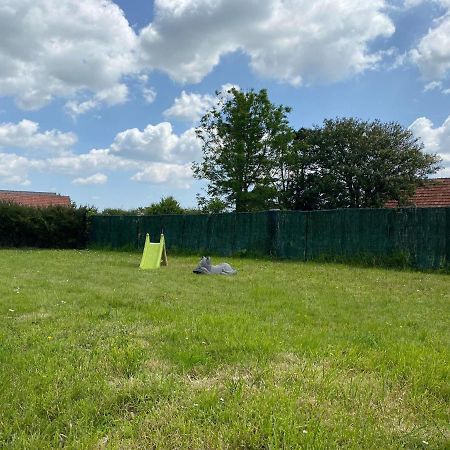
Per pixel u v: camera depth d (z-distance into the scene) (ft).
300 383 10.14
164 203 84.02
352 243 44.98
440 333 16.03
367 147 73.72
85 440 7.63
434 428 8.51
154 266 40.14
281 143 80.89
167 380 10.16
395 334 15.67
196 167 85.97
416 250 40.45
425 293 26.35
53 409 8.76
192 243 59.11
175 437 7.83
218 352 12.52
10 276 29.99
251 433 7.90
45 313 17.78
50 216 71.56
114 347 12.51
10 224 70.54
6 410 8.63
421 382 10.65
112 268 37.14
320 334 14.97
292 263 45.62
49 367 10.81
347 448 7.52
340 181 76.18
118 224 68.54
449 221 38.40
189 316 17.25
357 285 29.25
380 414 8.93
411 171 72.95
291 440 7.59
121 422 8.38
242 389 9.68
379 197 72.43
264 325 15.89
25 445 7.44
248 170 82.79
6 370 10.68
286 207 83.25
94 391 9.61
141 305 19.74
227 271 35.01
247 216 53.57
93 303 20.12
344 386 10.15
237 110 81.82
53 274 31.68
